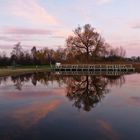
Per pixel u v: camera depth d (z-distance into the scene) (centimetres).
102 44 9044
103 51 9075
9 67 7344
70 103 2203
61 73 6456
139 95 2611
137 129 1423
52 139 1277
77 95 2653
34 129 1433
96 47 8975
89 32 8950
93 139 1273
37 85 3594
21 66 8275
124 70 7644
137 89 3080
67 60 9175
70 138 1291
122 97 2491
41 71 7012
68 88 3269
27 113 1809
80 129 1433
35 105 2111
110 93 2780
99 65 7881
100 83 3862
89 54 9088
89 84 3734
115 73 6519
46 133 1363
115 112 1830
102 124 1524
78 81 4222
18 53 9462
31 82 3994
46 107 2022
